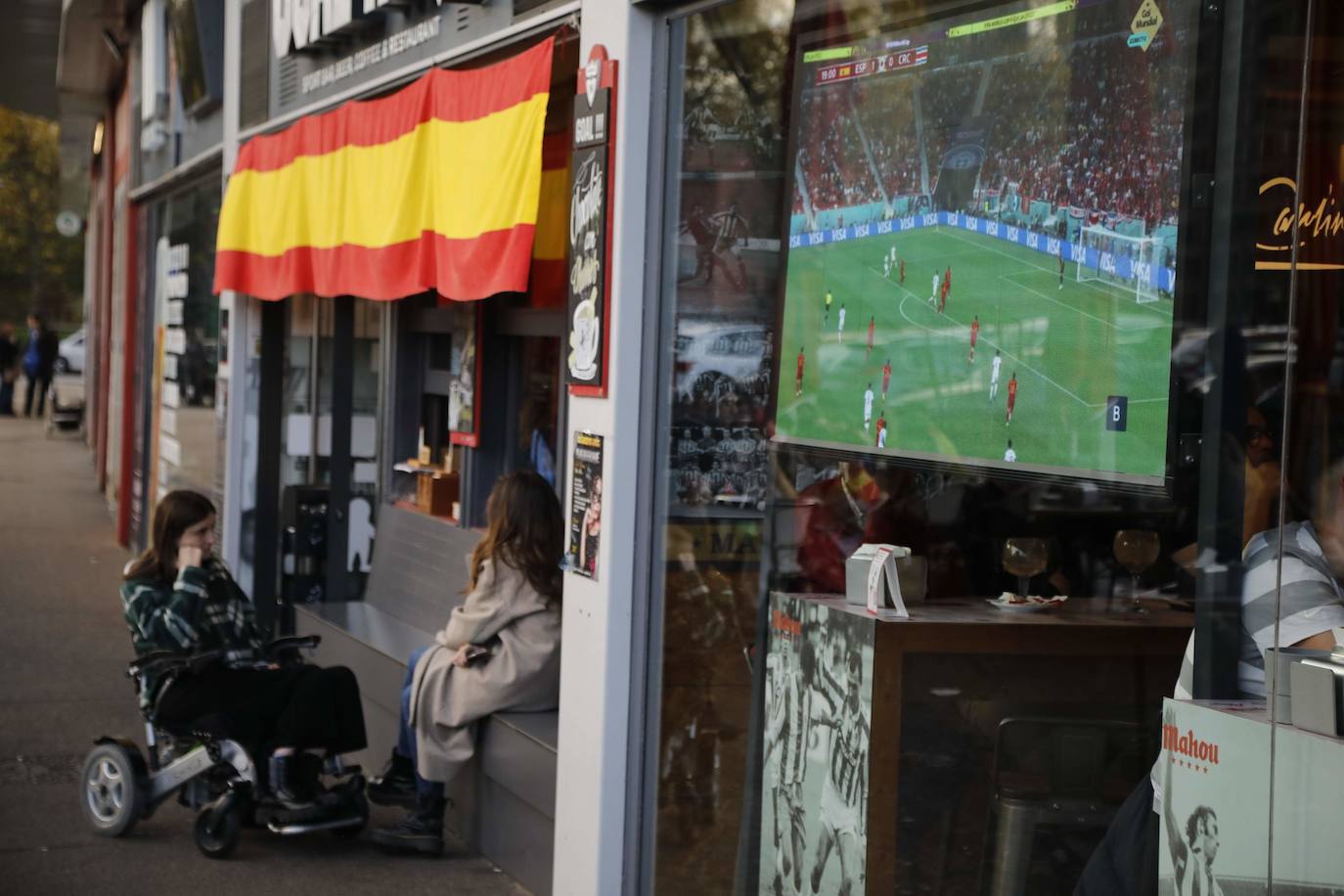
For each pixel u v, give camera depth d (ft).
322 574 29.78
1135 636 11.46
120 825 19.83
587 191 16.20
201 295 36.17
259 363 31.76
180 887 18.07
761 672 14.32
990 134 11.48
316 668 19.74
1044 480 10.84
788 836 13.51
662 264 15.43
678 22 15.20
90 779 20.27
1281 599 9.20
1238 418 9.47
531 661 18.90
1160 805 9.62
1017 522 13.00
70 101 64.80
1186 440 9.70
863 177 13.05
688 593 15.35
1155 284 9.89
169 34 41.50
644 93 15.58
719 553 15.15
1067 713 11.83
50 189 171.01
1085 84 10.53
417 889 18.13
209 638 20.07
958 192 11.82
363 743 19.79
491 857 19.16
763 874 13.88
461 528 24.94
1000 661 12.07
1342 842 8.23
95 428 81.51
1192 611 10.76
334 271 23.67
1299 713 8.56
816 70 13.66
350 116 23.17
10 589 40.65
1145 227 9.98
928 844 12.20
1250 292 9.39
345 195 23.24
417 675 19.47
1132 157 10.11
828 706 12.91
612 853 15.84
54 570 44.16
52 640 33.73
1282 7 9.20
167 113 41.70
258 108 29.25
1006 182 11.28
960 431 11.75
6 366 117.29
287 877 18.52
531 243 17.22
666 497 15.48
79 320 175.52
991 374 11.42
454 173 19.22
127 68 51.83
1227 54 9.46
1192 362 9.64
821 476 14.38
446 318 26.58
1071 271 10.62
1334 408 9.10
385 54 22.77
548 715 18.97
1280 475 9.31
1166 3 9.84
